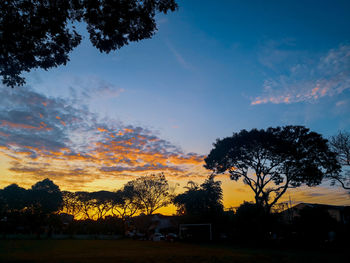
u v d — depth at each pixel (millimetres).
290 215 38344
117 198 69375
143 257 16281
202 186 56688
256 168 37250
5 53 10922
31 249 22406
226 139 37812
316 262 15438
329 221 29547
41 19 10711
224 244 34469
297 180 34719
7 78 11766
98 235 60656
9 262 13062
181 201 59031
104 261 13852
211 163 39469
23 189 68500
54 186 71062
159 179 68062
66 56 12086
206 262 14289
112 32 11391
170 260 14914
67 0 10695
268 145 34469
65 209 71000
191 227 43594
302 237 30016
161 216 73125
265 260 16000
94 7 10789
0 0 10133
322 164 34250
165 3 11195
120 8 10930
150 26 11641
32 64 11758
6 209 62250
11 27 10258
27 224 58094
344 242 27344
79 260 14148
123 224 67750
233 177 38781
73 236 55469
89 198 71375
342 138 34125
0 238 44469
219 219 43094
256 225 34688
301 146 34438
